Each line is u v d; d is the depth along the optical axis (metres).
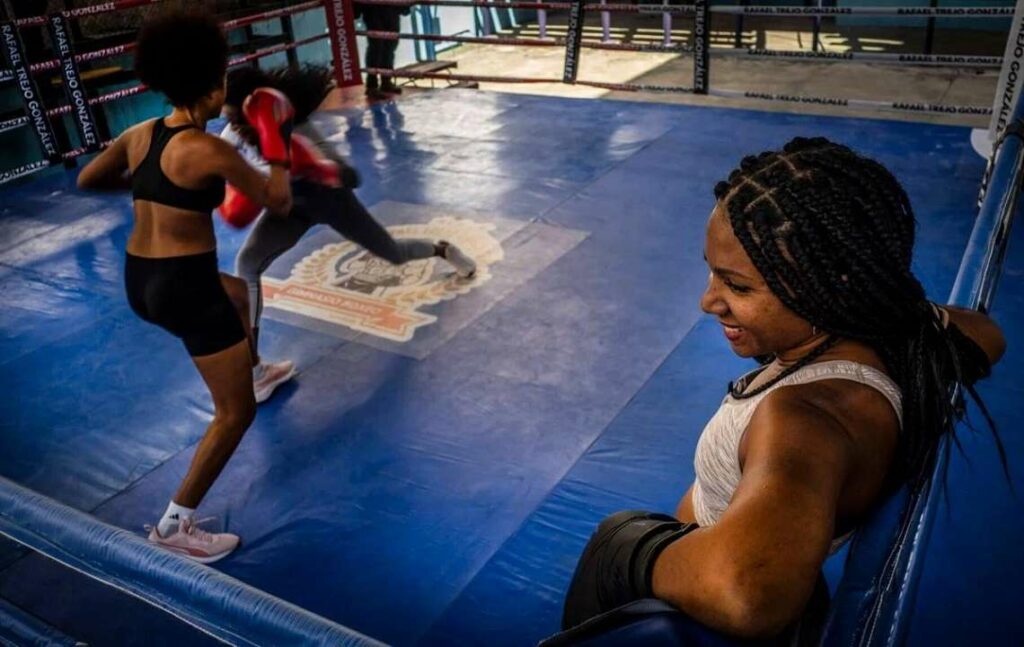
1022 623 2.06
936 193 4.58
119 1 5.79
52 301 4.35
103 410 3.42
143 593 0.94
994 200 1.83
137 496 2.93
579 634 0.74
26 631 1.17
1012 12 4.77
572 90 8.18
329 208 3.27
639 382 3.26
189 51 2.22
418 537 2.61
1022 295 3.43
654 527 0.82
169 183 2.30
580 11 6.15
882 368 0.83
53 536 1.02
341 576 2.49
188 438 3.22
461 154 5.88
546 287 4.02
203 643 2.30
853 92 7.39
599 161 5.54
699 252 4.22
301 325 3.86
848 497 0.77
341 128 6.58
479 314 3.84
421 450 3.00
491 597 2.37
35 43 6.11
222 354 2.46
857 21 9.65
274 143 2.52
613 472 2.80
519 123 6.43
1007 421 2.74
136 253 2.40
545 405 3.18
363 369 3.50
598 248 4.36
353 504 2.77
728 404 0.93
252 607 0.85
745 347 0.86
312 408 3.28
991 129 4.82
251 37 7.58
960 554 2.27
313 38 7.23
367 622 2.32
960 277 1.47
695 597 0.64
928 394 0.82
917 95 7.14
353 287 4.16
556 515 2.63
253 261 3.20
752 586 0.61
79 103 5.80
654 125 6.12
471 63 9.67
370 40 7.30
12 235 5.19
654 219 4.64
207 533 2.61
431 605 2.36
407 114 6.83
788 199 0.76
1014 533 2.32
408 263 4.36
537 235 4.56
